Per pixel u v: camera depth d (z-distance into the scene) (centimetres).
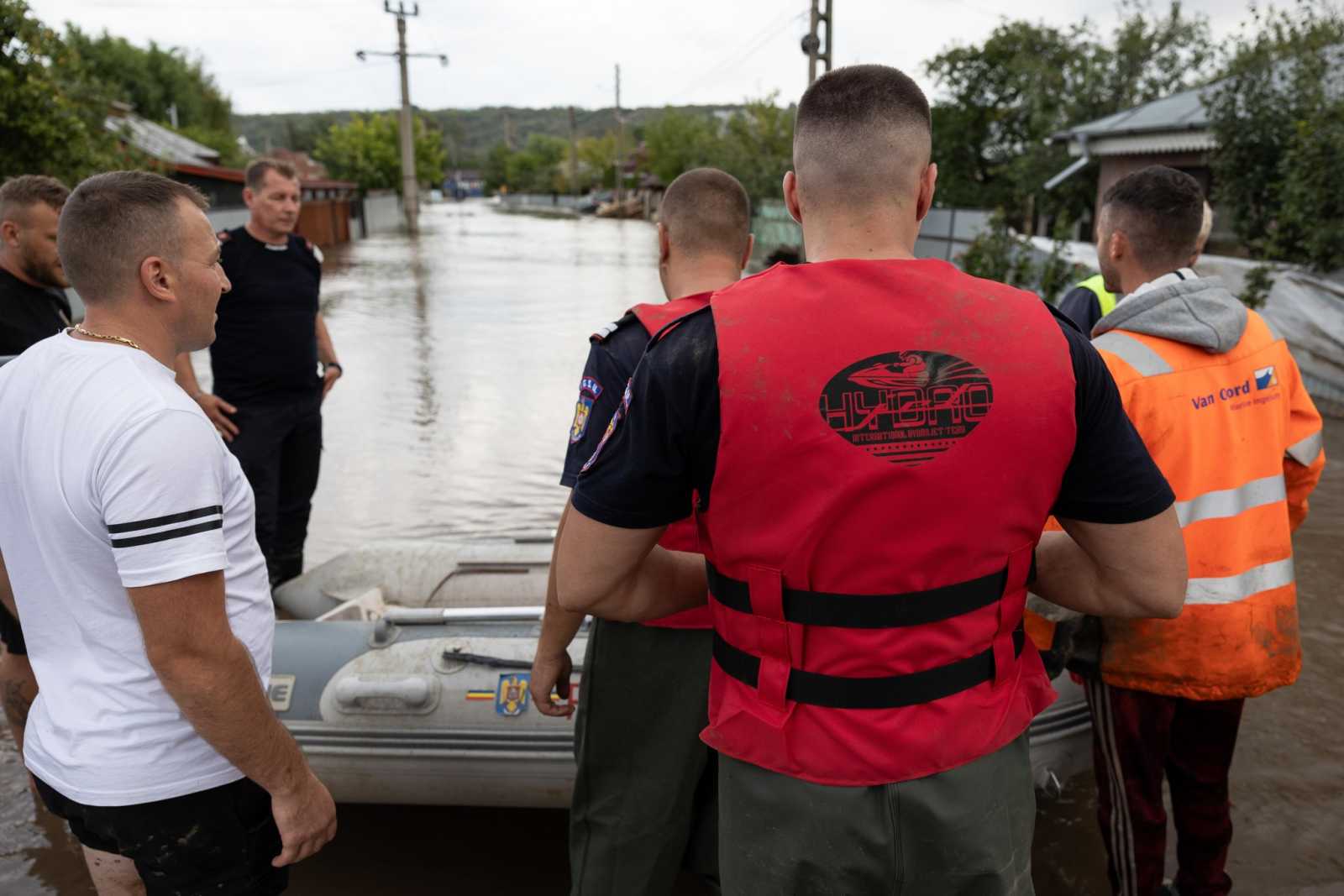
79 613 153
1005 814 129
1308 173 841
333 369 428
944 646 122
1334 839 268
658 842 196
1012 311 120
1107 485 126
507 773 252
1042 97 1767
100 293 158
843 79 128
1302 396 209
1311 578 449
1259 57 996
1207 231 207
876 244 127
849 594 119
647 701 190
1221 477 191
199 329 169
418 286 1827
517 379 953
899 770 122
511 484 618
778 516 118
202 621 145
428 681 253
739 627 128
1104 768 210
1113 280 216
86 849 188
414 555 358
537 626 274
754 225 2753
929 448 115
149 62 4541
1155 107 1423
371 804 296
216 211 2200
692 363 118
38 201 280
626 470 123
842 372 115
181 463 144
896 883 126
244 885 170
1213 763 214
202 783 160
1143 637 194
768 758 127
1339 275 820
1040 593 147
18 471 151
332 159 5053
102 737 154
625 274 2122
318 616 351
